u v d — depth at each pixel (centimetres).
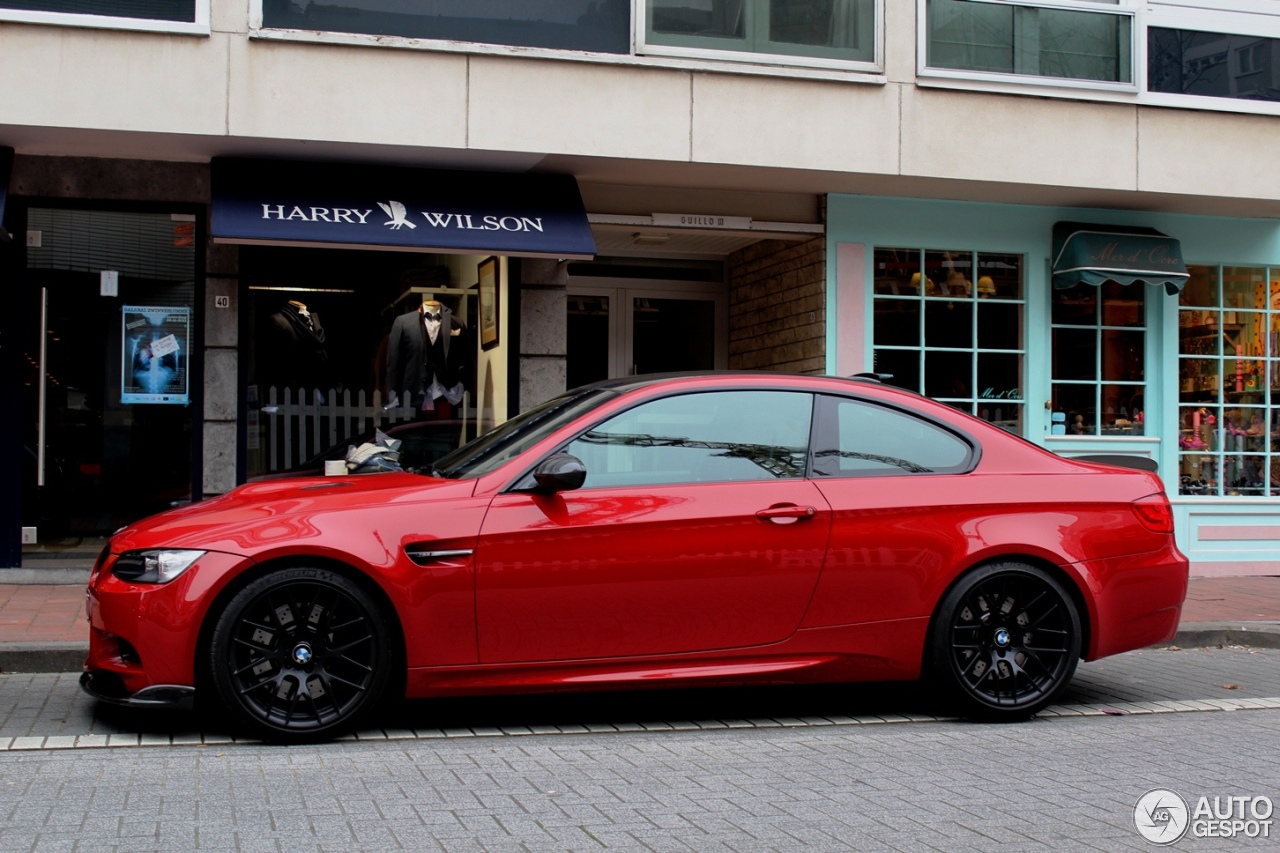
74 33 899
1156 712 655
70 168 980
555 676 564
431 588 547
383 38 942
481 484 567
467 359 1063
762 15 1036
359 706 546
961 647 607
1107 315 1213
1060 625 621
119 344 998
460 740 569
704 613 576
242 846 407
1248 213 1219
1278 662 817
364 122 944
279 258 1022
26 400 983
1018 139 1084
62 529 989
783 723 616
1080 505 626
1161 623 638
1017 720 625
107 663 542
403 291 1050
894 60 1055
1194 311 1238
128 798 462
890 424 622
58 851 399
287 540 536
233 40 921
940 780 504
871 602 595
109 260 996
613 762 530
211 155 980
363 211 966
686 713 636
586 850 407
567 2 993
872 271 1151
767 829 433
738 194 1127
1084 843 421
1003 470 625
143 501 1003
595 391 634
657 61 997
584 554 562
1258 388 1251
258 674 543
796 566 585
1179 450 1225
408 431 1048
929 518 604
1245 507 1222
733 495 584
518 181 1035
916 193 1136
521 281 1075
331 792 474
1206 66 1147
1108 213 1203
